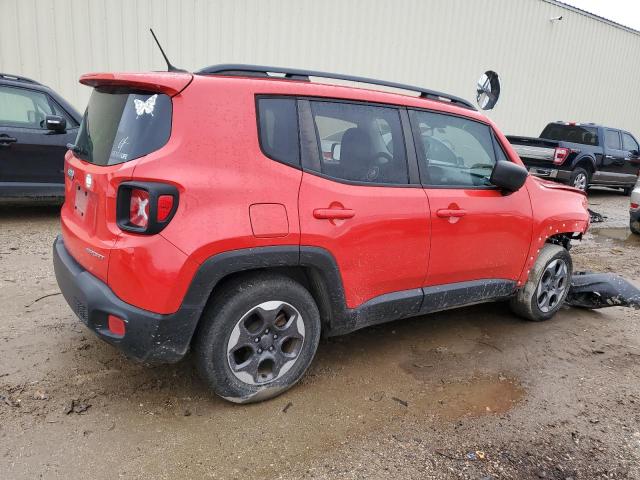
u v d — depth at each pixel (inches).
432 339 153.8
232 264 97.8
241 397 108.1
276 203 102.3
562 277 174.6
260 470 92.5
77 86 338.6
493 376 133.6
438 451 101.3
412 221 123.2
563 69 665.6
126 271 92.7
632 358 150.3
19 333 135.8
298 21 417.1
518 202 149.6
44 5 317.1
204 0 369.4
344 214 110.9
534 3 599.5
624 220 406.0
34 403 106.1
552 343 157.2
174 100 95.8
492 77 516.7
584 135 501.4
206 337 101.2
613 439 109.7
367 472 93.9
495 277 150.5
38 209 287.9
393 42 485.4
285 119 107.3
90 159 107.5
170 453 95.0
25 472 87.5
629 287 177.0
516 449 104.0
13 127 241.6
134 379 117.6
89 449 94.3
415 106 131.3
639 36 746.2
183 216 92.7
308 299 111.9
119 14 341.1
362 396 119.0
